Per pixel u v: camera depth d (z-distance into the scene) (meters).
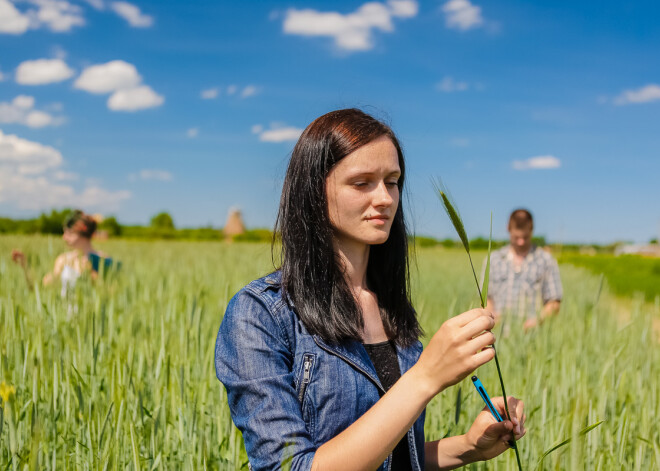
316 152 1.22
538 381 2.59
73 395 2.21
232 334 1.19
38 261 4.86
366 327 1.34
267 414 1.09
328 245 1.23
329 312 1.21
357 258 1.32
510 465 1.88
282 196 1.29
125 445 1.86
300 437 1.07
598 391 2.35
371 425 1.00
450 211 1.03
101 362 2.58
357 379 1.21
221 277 7.90
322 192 1.22
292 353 1.21
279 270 1.30
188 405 2.11
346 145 1.20
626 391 2.60
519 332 3.98
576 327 4.64
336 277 1.24
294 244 1.24
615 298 12.62
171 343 2.73
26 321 2.80
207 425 2.22
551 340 4.00
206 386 2.42
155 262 10.95
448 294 8.95
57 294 3.61
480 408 2.66
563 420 2.08
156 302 4.11
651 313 4.45
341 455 1.00
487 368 3.22
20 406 2.01
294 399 1.14
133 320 3.17
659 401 2.46
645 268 29.19
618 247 57.22
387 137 1.24
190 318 2.70
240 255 15.73
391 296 1.41
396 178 1.26
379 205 1.20
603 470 1.72
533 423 2.31
